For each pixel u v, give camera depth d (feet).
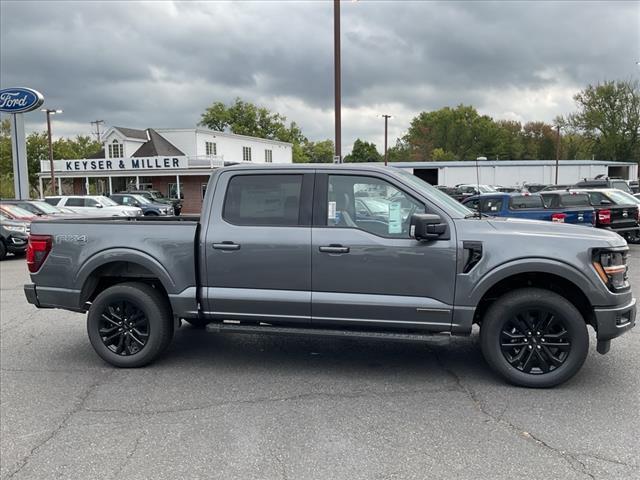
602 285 13.96
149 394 14.71
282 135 250.78
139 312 16.93
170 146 155.74
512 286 15.33
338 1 58.29
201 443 11.72
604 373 15.76
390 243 14.70
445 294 14.52
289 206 15.64
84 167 141.18
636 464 10.57
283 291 15.48
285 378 15.84
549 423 12.48
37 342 20.21
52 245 17.10
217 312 16.03
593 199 44.55
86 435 12.22
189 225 16.15
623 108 241.35
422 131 344.28
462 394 14.37
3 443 11.92
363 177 15.29
